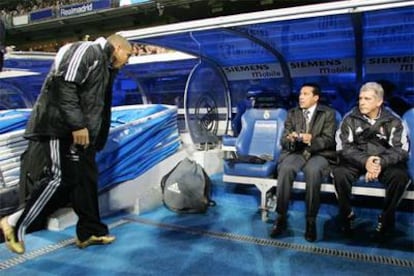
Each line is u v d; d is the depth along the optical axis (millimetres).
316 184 3158
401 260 2791
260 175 3611
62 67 2570
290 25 3545
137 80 6797
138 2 8094
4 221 2666
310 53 4688
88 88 2711
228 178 3793
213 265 2748
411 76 4426
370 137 3197
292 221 3646
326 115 3514
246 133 4316
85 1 9219
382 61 4508
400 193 2984
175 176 4082
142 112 4633
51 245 3139
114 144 3969
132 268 2705
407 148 3105
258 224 3602
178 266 2736
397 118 3184
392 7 2668
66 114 2590
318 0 6797
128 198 4148
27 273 2629
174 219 3809
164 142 4664
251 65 5281
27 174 2822
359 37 3936
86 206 3021
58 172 2764
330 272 2615
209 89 5383
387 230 3178
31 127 2766
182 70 6449
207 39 4172
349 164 3205
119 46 2852
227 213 3943
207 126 5414
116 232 3455
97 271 2658
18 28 10156
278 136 4020
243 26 3527
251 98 5051
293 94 4922
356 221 3604
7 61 5320
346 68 4727
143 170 4340
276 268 2689
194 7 7836
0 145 3455
